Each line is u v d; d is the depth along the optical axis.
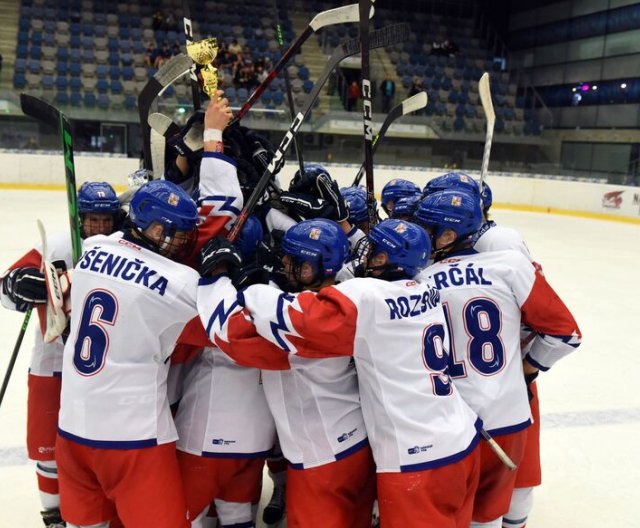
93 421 1.84
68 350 1.91
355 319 1.78
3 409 3.56
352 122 15.70
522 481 2.41
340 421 1.96
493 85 19.91
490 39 22.53
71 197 2.12
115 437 1.83
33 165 13.57
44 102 2.08
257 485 2.17
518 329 2.16
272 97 16.30
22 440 3.21
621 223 13.55
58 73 16.77
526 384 2.36
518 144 18.09
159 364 1.92
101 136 15.35
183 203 1.88
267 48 19.11
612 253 9.88
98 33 18.30
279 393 1.97
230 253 1.83
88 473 1.92
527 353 2.31
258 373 2.06
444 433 1.85
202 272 1.86
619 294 7.20
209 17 19.62
